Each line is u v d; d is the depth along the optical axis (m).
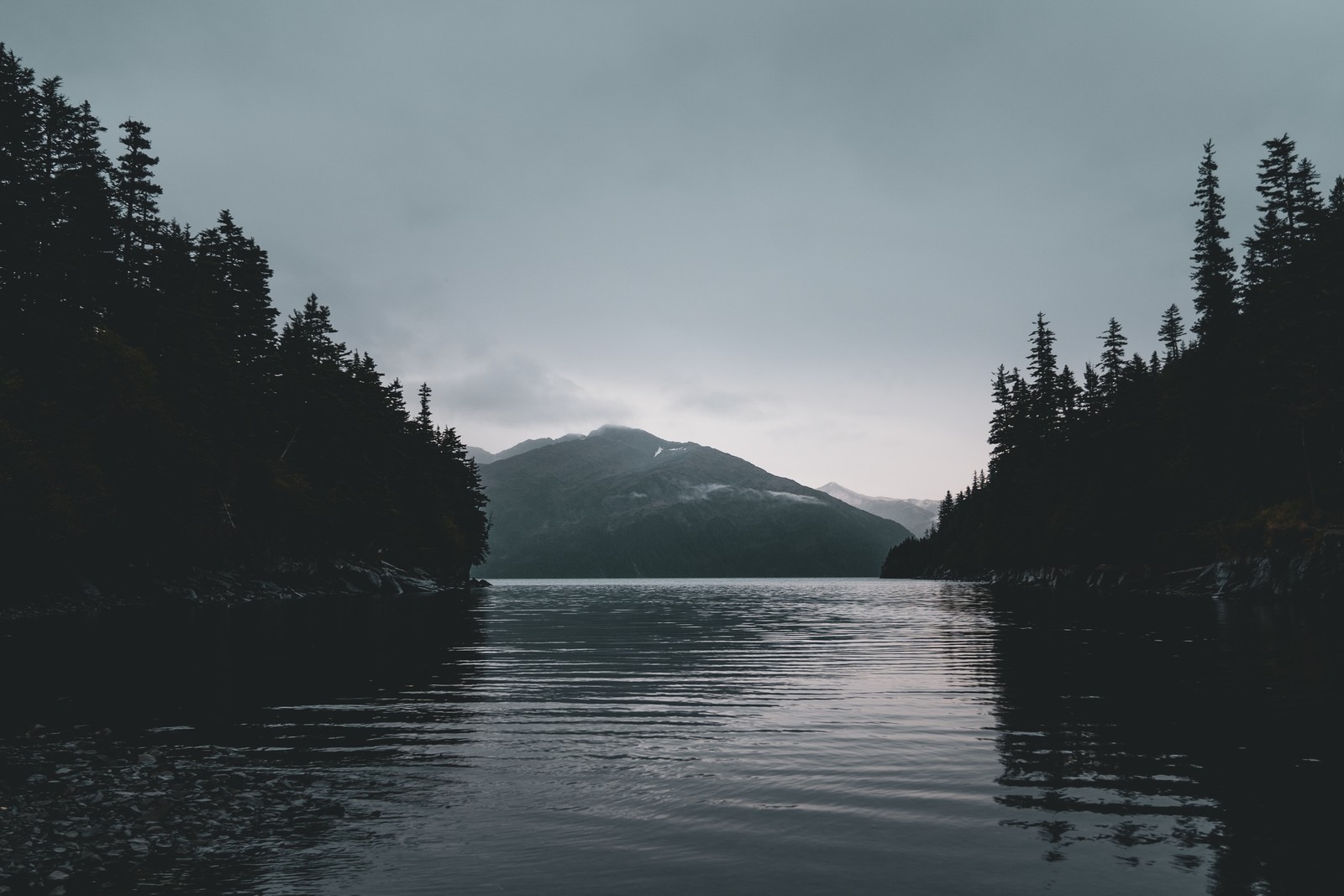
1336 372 52.78
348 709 13.95
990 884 6.15
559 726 12.49
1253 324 62.34
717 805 8.27
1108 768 9.64
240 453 63.66
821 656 22.92
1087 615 40.31
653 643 27.31
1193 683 16.11
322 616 39.62
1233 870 6.43
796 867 6.54
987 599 67.44
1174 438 80.50
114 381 46.50
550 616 45.78
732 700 14.98
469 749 10.87
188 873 6.49
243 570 64.06
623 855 6.86
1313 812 7.88
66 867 6.63
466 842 7.20
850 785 9.00
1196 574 63.81
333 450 82.06
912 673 18.83
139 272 58.19
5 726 12.39
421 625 35.22
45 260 43.03
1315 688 15.30
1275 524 54.81
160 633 28.06
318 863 6.69
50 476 38.66
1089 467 92.19
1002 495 117.94
